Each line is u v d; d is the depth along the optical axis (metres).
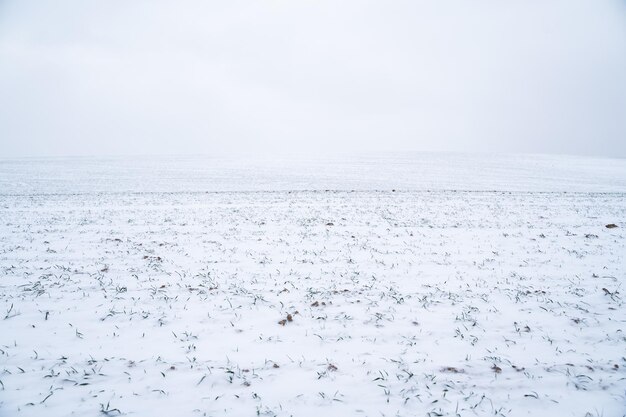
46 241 11.84
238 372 4.73
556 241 11.87
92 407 4.10
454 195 24.38
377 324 6.03
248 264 9.38
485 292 7.45
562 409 4.09
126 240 12.03
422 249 10.88
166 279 8.23
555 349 5.27
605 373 4.70
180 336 5.66
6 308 6.62
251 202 21.19
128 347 5.34
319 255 10.23
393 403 4.20
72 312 6.48
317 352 5.20
